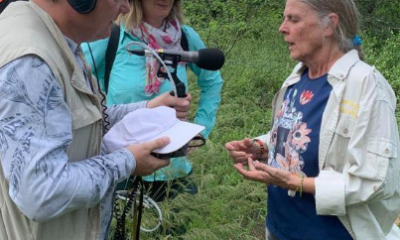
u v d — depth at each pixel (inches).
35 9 62.5
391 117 80.8
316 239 86.7
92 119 65.6
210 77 134.9
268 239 101.0
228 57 307.6
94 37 67.8
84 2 61.9
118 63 119.0
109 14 65.3
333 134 82.4
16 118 56.2
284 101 93.7
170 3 118.5
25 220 63.1
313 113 85.6
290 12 86.0
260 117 240.2
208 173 168.6
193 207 143.9
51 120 58.1
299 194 87.8
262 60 304.3
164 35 120.3
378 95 79.9
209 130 137.1
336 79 83.7
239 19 377.4
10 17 61.7
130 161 65.6
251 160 94.0
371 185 79.4
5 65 57.2
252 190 169.2
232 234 150.2
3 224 65.7
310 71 90.0
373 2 369.1
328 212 81.8
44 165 56.4
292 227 90.8
